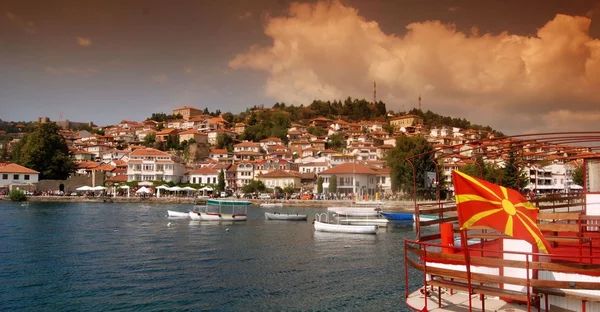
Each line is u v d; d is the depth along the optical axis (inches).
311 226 2832.2
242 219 3159.5
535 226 414.6
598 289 405.7
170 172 5964.6
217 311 1024.9
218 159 7249.0
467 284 475.2
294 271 1435.8
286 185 5620.1
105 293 1149.1
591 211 710.5
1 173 5123.0
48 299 1091.3
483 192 426.6
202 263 1544.0
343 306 1072.8
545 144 735.7
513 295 433.7
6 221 2691.9
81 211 3565.5
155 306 1051.3
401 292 1192.8
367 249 1911.9
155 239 2111.2
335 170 5344.5
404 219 3211.1
